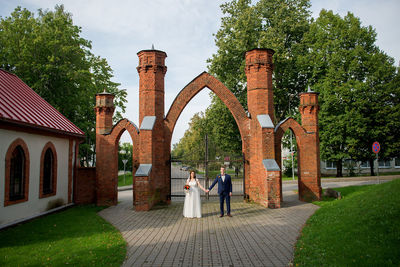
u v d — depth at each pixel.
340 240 6.15
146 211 11.75
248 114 13.39
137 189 11.92
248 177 13.59
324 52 25.88
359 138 25.00
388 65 25.38
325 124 25.53
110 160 13.75
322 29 26.44
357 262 4.96
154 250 6.54
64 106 22.50
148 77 13.28
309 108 13.66
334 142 25.42
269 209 11.45
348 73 25.45
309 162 13.40
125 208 12.76
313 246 6.25
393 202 7.06
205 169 14.36
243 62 24.11
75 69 23.17
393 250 5.09
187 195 10.42
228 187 10.36
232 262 5.68
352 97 24.70
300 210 11.06
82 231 8.28
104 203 13.55
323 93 25.38
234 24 25.55
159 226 9.02
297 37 27.48
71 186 13.65
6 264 5.52
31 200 10.42
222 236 7.66
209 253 6.27
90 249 6.43
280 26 25.20
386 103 25.72
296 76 27.30
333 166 35.47
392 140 25.36
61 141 12.86
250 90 13.32
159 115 13.39
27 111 10.83
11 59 20.55
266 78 13.02
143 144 12.45
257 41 24.88
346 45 25.92
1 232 8.31
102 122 14.00
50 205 11.80
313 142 13.45
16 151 9.79
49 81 21.62
